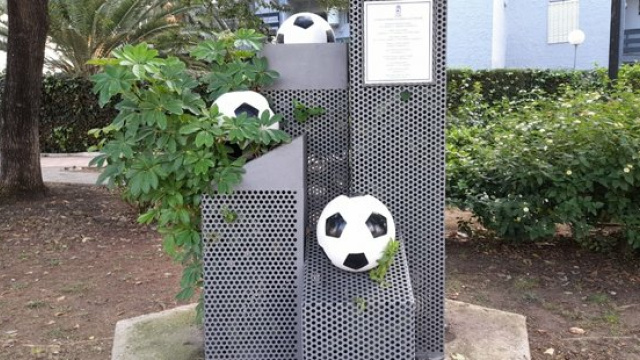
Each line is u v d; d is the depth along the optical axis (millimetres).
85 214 7344
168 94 2471
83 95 13742
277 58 2887
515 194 4902
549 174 4656
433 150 2736
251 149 2678
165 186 2561
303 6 11055
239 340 2701
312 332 2320
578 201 4633
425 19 2631
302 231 2621
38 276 5180
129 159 2545
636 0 19828
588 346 3551
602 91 6371
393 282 2416
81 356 3592
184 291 2812
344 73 2887
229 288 2660
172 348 3133
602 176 4570
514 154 4945
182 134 2473
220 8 9852
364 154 2746
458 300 4246
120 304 4465
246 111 2652
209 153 2461
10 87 7922
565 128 4824
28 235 6512
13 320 4184
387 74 2678
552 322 3912
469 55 15430
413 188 2764
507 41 18031
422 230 2799
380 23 2646
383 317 2305
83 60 14023
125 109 2461
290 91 2904
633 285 4559
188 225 2678
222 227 2609
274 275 2652
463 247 5516
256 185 2584
